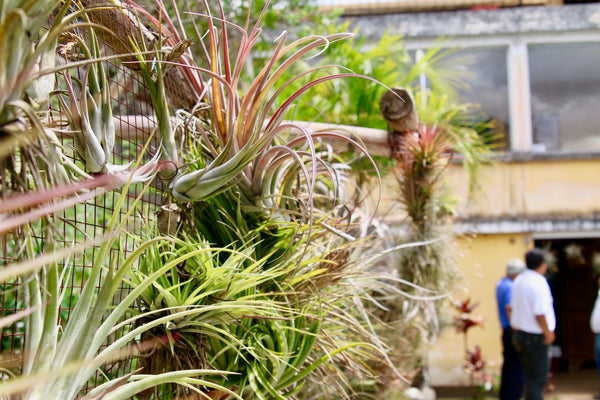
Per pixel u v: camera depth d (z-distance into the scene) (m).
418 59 7.90
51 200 1.29
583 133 13.24
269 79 2.20
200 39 2.64
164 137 2.20
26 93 1.31
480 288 12.27
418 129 4.59
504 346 8.30
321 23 8.47
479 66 13.20
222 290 2.09
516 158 12.66
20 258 1.30
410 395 5.55
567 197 12.64
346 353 2.88
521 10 12.98
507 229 12.45
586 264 17.23
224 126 2.44
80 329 1.40
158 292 2.04
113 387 1.49
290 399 2.73
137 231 2.25
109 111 1.86
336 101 6.47
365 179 5.06
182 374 1.60
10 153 1.23
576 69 13.27
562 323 17.27
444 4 13.58
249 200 2.56
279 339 2.48
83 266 1.81
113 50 2.35
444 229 5.18
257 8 7.60
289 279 2.48
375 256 2.95
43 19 1.28
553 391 12.15
